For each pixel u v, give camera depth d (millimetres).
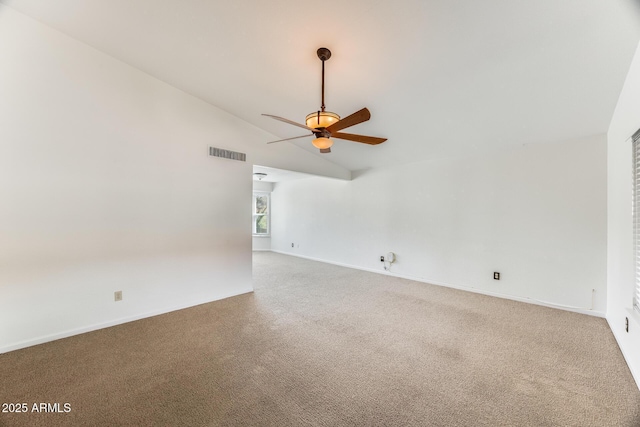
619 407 1692
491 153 3920
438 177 4496
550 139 3367
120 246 2912
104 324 2816
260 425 1547
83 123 2680
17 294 2379
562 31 1840
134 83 2986
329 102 3197
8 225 2334
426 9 1832
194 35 2447
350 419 1598
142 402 1722
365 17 1969
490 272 3947
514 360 2234
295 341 2553
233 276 3887
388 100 2984
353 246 5820
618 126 2561
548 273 3469
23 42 2385
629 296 2277
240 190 3932
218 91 3307
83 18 2381
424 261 4680
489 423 1567
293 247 7398
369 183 5500
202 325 2898
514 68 2252
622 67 2080
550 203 3439
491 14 1797
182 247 3373
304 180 6996
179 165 3334
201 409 1667
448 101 2852
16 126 2357
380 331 2775
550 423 1566
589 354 2322
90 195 2727
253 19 2156
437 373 2057
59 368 2086
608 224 3021
